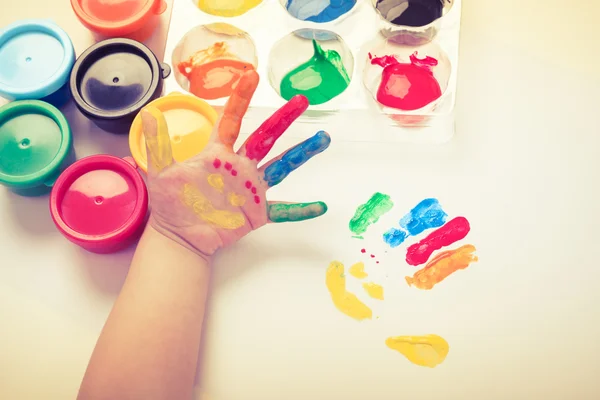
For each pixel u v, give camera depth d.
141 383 0.75
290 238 0.90
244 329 0.85
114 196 0.89
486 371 0.82
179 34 0.99
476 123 0.95
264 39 0.99
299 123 0.95
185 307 0.80
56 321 0.87
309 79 0.97
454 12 0.97
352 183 0.92
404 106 0.94
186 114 0.93
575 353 0.83
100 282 0.89
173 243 0.83
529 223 0.89
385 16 0.99
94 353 0.78
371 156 0.93
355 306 0.86
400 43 0.98
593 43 0.99
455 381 0.82
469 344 0.84
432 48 0.97
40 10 1.04
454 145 0.94
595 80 0.97
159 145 0.78
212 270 0.89
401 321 0.85
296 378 0.83
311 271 0.88
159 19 1.04
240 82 0.78
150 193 0.81
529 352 0.83
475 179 0.92
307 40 1.00
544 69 0.98
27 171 0.90
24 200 0.93
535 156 0.93
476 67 0.98
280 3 1.01
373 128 0.94
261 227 0.90
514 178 0.92
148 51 0.95
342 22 0.99
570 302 0.85
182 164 0.80
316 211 0.84
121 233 0.85
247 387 0.83
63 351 0.86
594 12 1.01
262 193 0.83
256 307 0.86
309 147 0.80
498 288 0.86
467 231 0.89
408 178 0.92
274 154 0.94
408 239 0.89
